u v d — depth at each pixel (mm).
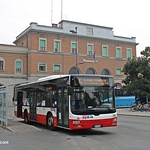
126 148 9039
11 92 47906
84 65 54406
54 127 14445
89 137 11875
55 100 14141
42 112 15773
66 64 52375
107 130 14383
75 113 12258
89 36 55031
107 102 12922
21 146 9688
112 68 57812
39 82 16531
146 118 22828
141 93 32594
